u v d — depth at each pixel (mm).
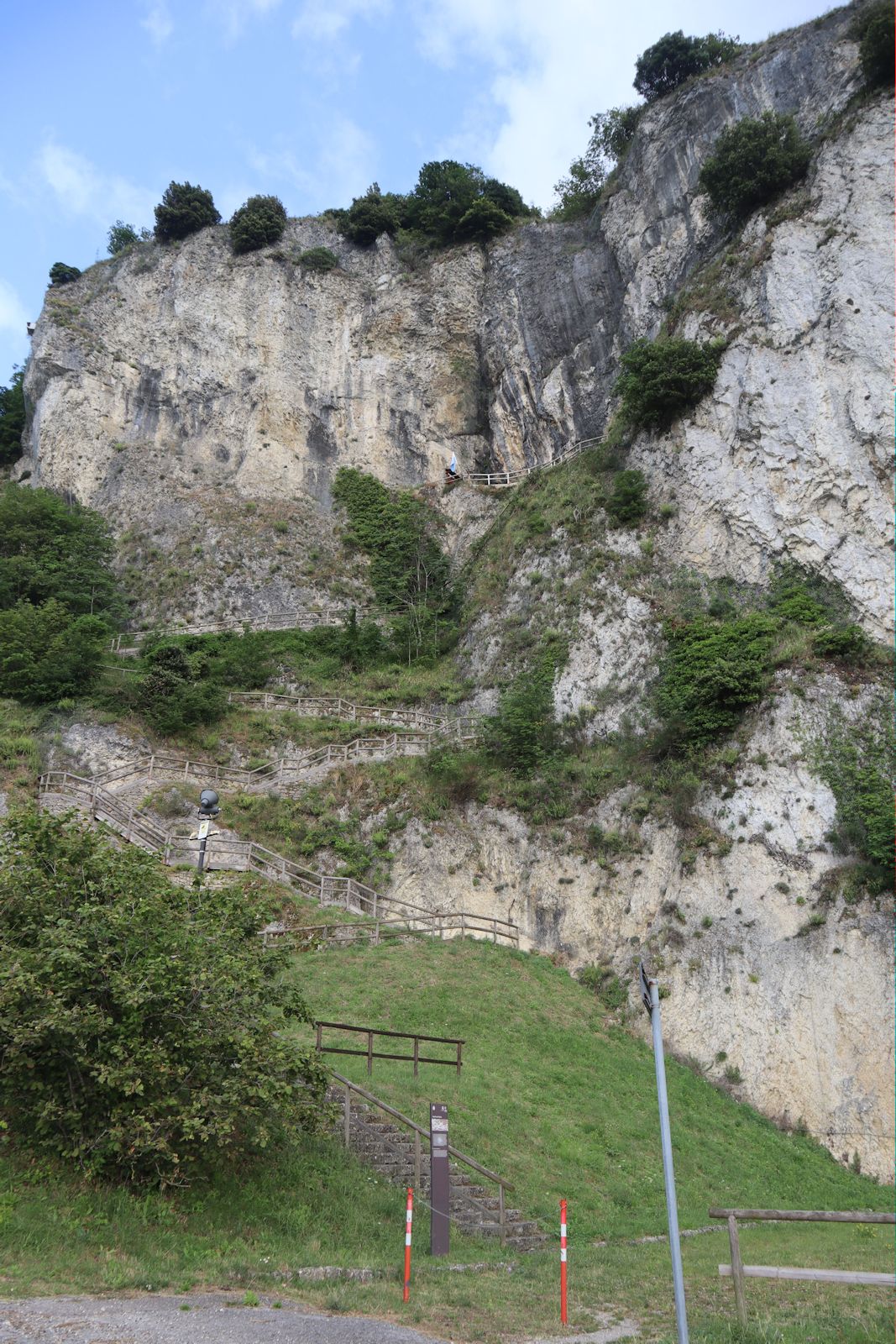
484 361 60125
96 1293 9094
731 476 37531
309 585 51281
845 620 33031
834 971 25297
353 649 45094
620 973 27906
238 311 62344
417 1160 14047
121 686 37031
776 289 38875
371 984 24078
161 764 34688
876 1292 11492
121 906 12906
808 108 45969
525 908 30328
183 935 12992
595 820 31266
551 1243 14227
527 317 57875
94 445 58094
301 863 31547
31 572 45562
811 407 36375
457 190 65688
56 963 12117
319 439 59375
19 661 36844
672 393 39656
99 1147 11641
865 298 36656
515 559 44031
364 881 31469
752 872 27703
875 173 38281
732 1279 10680
